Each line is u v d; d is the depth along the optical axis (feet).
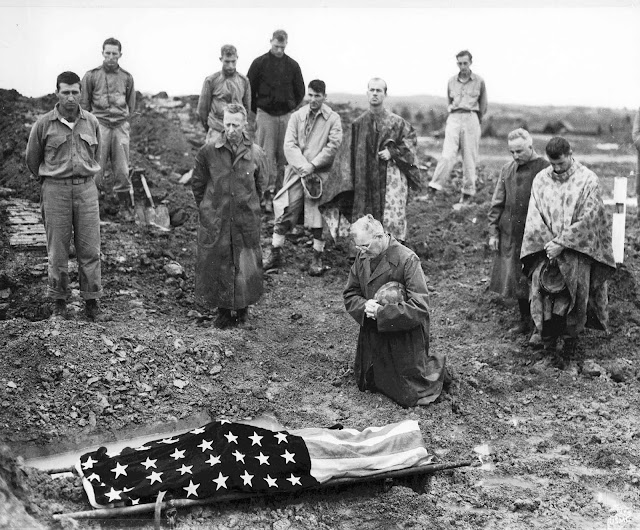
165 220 36.27
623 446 23.88
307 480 20.76
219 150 28.22
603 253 27.58
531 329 30.14
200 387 25.58
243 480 20.22
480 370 27.73
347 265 35.32
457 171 45.11
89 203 28.14
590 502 21.54
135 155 41.70
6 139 39.75
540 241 27.91
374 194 33.01
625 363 28.53
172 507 19.56
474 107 39.11
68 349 25.32
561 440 24.38
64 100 27.27
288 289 33.17
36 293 30.25
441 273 34.68
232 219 28.37
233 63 36.73
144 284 31.94
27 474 19.95
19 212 35.17
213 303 28.73
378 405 25.80
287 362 27.91
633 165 47.67
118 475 20.08
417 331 25.48
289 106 38.24
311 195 33.71
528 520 20.70
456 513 20.85
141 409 24.25
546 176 27.81
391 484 21.81
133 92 36.27
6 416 22.98
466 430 24.80
